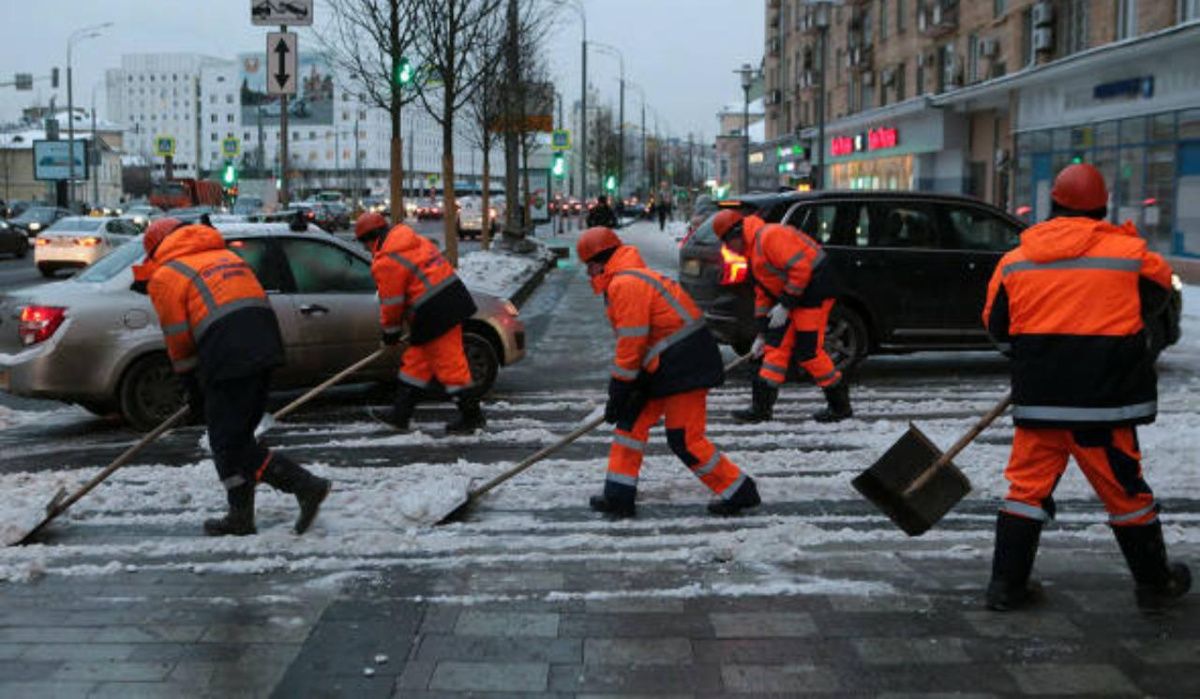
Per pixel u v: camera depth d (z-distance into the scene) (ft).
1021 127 96.89
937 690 12.42
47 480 22.68
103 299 27.73
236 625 14.49
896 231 35.53
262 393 18.47
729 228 28.17
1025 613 14.61
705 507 20.48
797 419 29.07
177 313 18.07
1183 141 73.82
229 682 12.73
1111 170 83.20
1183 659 13.14
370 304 30.81
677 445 19.48
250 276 18.56
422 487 19.84
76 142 221.87
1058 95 90.22
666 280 19.16
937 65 120.78
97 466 24.56
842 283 34.65
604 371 39.09
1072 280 13.85
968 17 111.45
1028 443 14.39
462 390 27.20
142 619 14.71
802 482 21.76
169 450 26.07
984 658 13.23
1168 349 43.37
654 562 16.99
